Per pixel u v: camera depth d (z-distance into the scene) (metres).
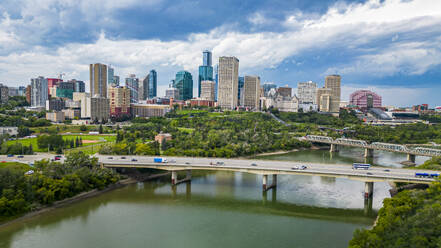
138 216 172.12
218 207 187.75
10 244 137.75
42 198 177.88
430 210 127.06
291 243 141.88
